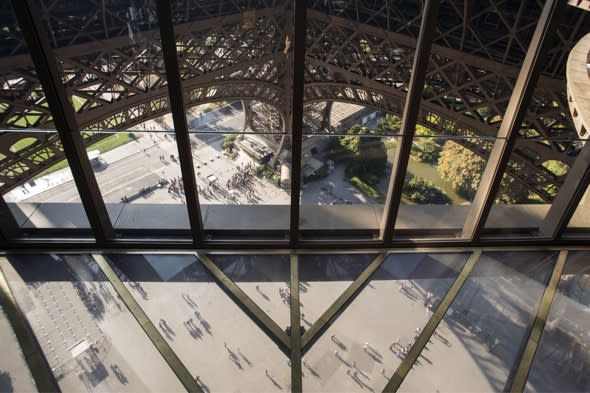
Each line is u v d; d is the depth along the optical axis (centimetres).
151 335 353
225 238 440
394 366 339
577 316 387
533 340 364
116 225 430
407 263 427
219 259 420
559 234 450
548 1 320
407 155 382
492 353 352
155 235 435
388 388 325
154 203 425
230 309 376
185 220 438
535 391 329
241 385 323
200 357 339
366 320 373
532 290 409
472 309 387
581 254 448
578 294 407
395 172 394
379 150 410
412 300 392
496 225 459
